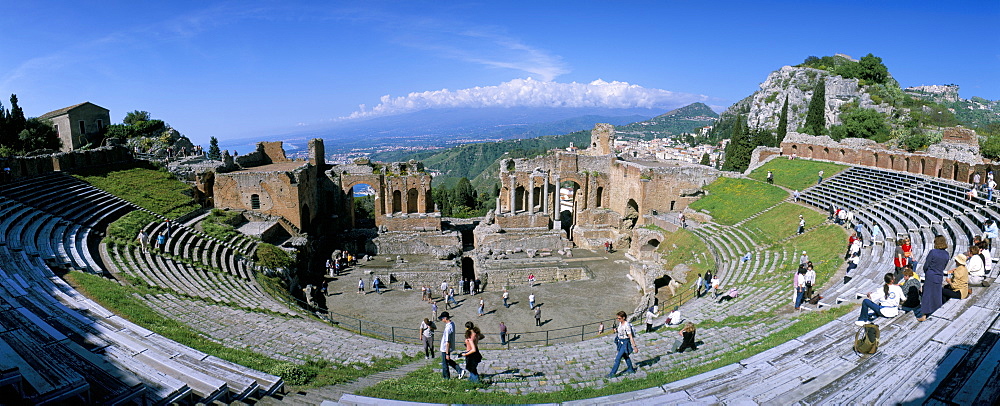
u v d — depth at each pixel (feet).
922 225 118.11
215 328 79.25
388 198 209.97
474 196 401.49
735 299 106.42
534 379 61.93
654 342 79.15
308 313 112.06
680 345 70.13
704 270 149.18
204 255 130.11
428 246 198.70
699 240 171.73
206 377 49.60
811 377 46.44
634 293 155.33
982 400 35.45
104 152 181.16
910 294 61.31
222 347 68.95
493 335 120.78
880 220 132.57
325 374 64.90
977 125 382.01
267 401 50.67
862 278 92.63
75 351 47.78
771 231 156.87
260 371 58.49
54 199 136.26
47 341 49.55
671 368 61.52
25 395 36.73
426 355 76.48
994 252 81.82
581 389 55.21
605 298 150.30
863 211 147.02
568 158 225.76
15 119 229.25
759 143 328.08
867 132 284.82
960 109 485.15
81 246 110.63
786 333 68.90
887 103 333.42
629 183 218.59
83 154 171.01
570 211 263.90
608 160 230.68
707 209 195.93
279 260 149.38
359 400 50.60
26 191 134.31
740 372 51.42
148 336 62.54
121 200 154.81
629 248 213.46
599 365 68.08
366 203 368.27
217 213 173.27
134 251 117.91
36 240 104.53
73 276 87.04
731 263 143.02
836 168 201.05
